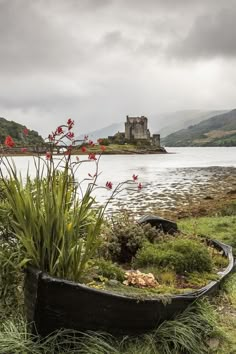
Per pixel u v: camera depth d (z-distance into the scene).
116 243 7.11
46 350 4.26
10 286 4.69
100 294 4.53
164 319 5.05
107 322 4.66
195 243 7.02
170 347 4.81
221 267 7.34
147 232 7.63
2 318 4.70
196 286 6.12
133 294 4.83
